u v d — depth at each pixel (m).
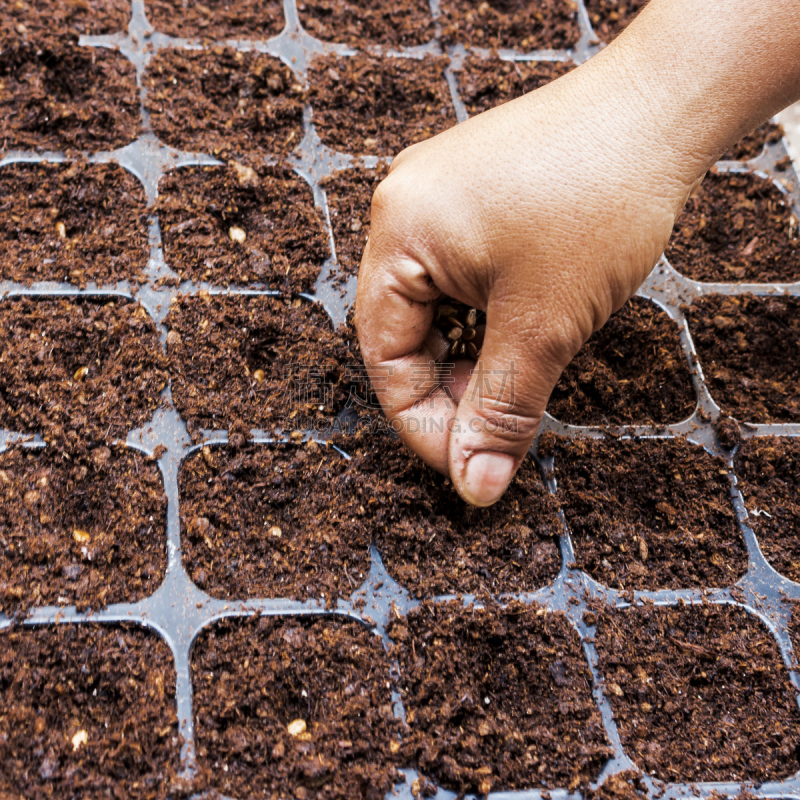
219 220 0.48
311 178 0.49
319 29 0.51
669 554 0.46
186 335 0.47
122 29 0.50
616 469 0.47
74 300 0.47
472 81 0.51
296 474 0.46
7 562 0.44
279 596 0.45
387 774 0.43
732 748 0.44
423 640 0.45
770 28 0.42
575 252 0.43
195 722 0.43
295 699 0.44
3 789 0.42
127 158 0.48
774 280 0.50
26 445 0.45
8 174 0.48
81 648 0.44
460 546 0.46
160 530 0.45
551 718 0.44
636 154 0.43
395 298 0.44
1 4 0.50
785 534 0.47
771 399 0.48
